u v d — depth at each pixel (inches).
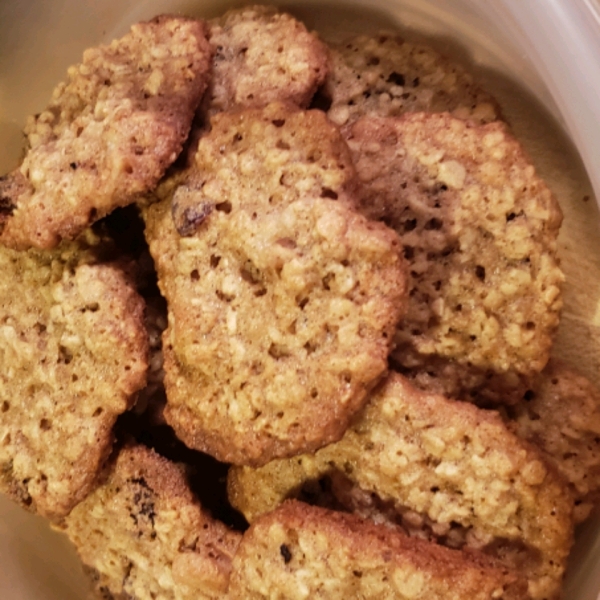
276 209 10.2
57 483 10.9
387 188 10.7
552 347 11.1
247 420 10.2
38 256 11.3
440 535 10.3
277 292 10.1
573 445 10.8
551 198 10.5
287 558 10.2
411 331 10.7
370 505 10.6
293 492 10.9
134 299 11.0
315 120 10.3
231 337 10.3
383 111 11.5
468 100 11.4
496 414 10.3
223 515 11.4
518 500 10.1
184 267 10.5
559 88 10.0
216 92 11.2
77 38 12.4
